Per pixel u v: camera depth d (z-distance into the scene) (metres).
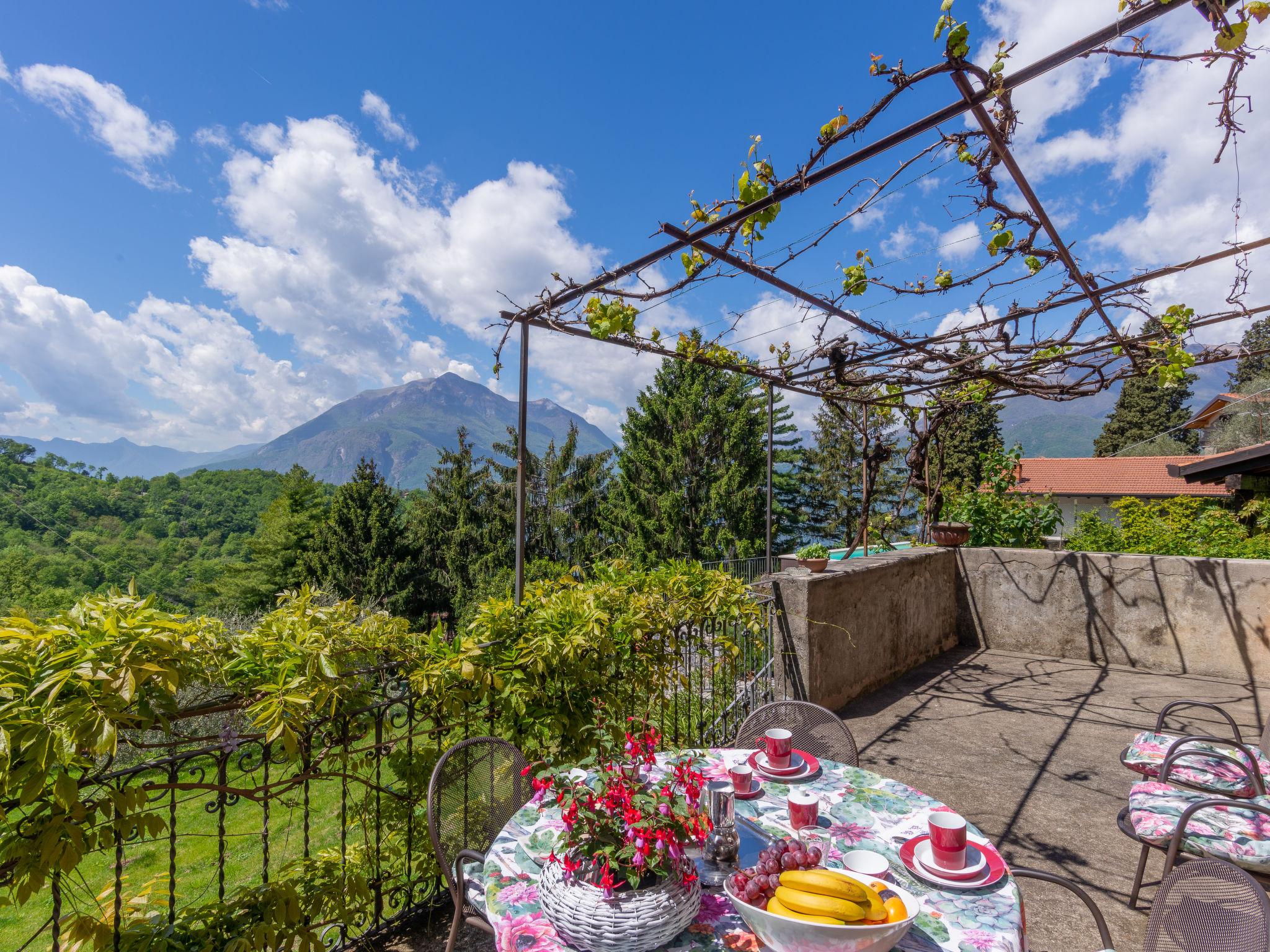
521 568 3.13
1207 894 1.39
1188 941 1.38
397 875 2.49
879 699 4.98
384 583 29.97
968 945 1.27
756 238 2.62
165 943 1.68
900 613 5.61
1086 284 3.53
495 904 1.47
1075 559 6.03
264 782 1.98
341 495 31.23
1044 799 3.37
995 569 6.44
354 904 2.25
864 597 5.08
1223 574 5.32
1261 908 1.27
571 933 1.28
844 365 4.72
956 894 1.46
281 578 31.33
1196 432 30.45
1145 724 4.37
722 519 27.08
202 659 1.81
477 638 2.63
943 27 1.73
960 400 6.07
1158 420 32.19
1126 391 34.34
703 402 28.34
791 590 4.45
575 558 31.70
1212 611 5.36
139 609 1.74
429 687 2.35
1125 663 5.75
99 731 1.47
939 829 1.53
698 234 2.52
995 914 1.38
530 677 2.69
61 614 1.65
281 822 5.05
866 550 5.91
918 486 6.76
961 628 6.64
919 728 4.36
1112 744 4.06
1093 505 23.67
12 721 1.43
